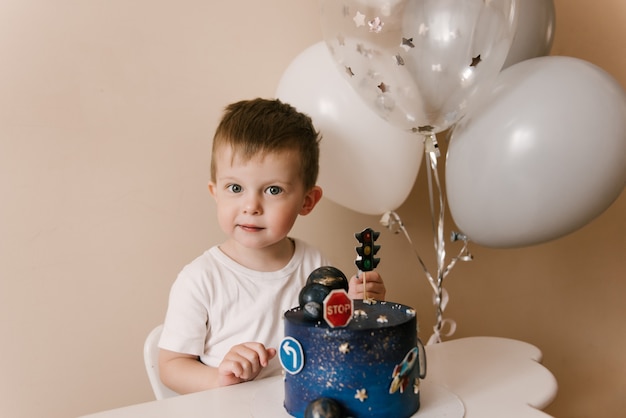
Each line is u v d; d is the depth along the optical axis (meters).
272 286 1.13
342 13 1.03
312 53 1.22
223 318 1.10
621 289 1.82
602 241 1.81
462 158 1.10
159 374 1.09
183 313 1.08
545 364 1.79
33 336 1.18
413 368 0.71
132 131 1.24
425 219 1.61
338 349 0.67
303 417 0.69
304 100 1.19
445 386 0.79
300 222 1.43
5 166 1.15
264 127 1.03
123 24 1.22
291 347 0.70
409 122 1.08
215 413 0.72
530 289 1.75
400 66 1.01
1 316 1.15
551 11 1.29
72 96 1.19
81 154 1.20
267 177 1.02
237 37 1.34
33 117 1.16
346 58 1.06
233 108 1.10
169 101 1.27
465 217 1.13
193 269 1.11
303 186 1.09
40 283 1.18
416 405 0.71
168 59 1.27
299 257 1.17
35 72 1.16
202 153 1.31
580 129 1.01
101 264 1.23
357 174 1.19
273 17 1.38
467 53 1.00
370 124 1.16
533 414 0.71
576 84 1.04
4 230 1.15
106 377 1.25
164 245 1.29
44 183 1.17
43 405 1.20
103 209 1.23
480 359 0.90
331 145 1.17
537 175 1.02
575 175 1.02
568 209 1.05
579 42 1.76
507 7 1.02
